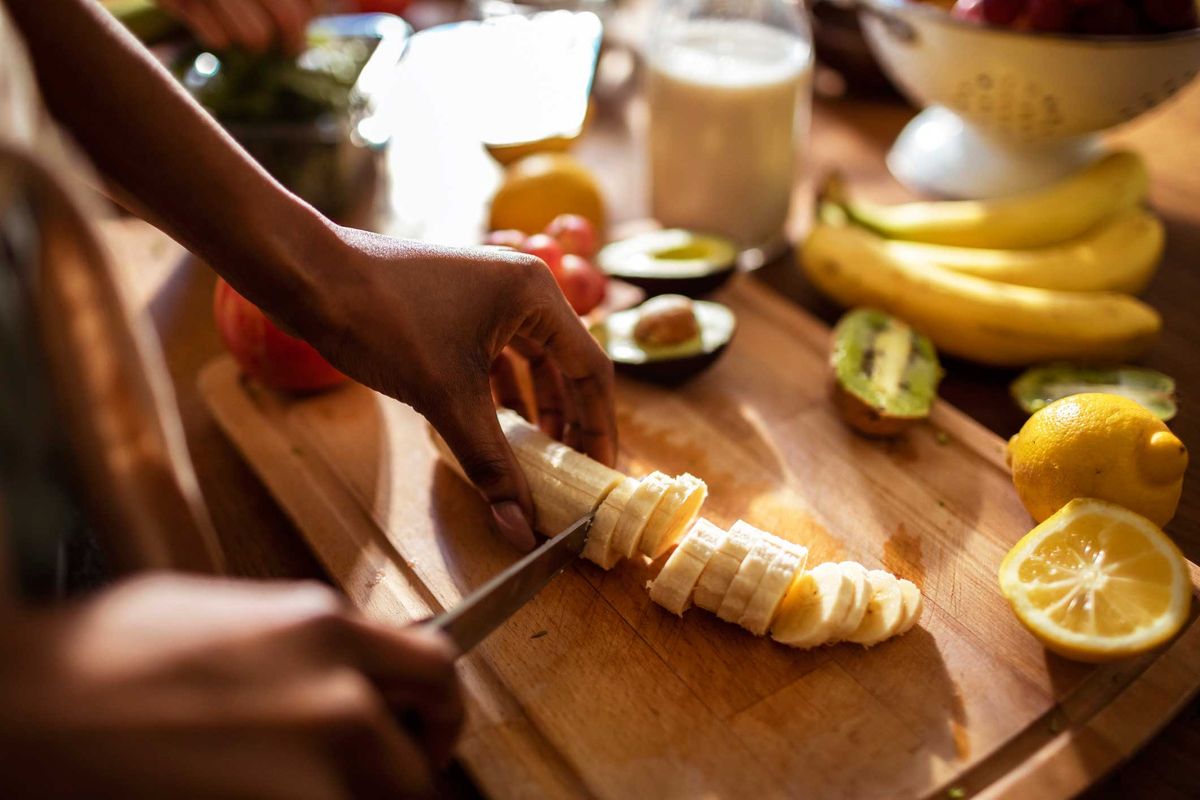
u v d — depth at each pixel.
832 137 2.08
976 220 1.55
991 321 1.35
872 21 1.64
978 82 1.53
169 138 0.84
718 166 1.66
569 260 1.47
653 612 1.02
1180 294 1.58
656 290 1.53
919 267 1.43
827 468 1.24
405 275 0.96
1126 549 0.96
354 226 1.75
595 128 2.17
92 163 0.87
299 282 0.91
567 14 2.28
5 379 0.66
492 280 1.00
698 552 1.00
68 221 0.57
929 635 0.99
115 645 0.48
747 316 1.54
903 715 0.91
